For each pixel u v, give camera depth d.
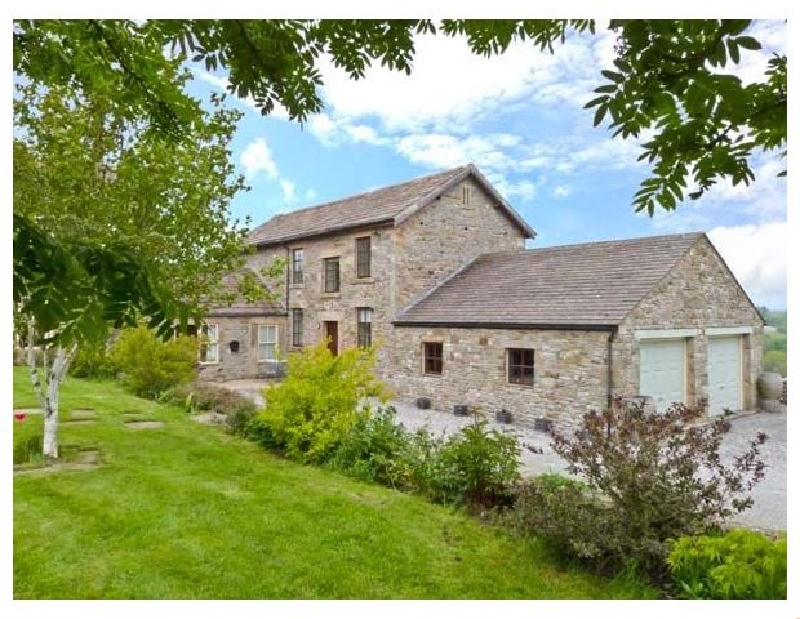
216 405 11.72
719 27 1.74
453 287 15.73
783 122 1.98
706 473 7.86
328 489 6.41
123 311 1.93
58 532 4.94
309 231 18.53
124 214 6.85
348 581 4.18
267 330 19.58
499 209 18.00
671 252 11.84
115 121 6.99
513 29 2.78
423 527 5.25
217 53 2.93
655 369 11.25
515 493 5.37
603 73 1.93
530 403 11.72
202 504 5.72
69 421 10.10
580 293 11.92
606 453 4.45
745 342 13.34
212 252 7.87
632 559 4.18
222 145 7.88
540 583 4.19
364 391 8.34
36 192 6.38
